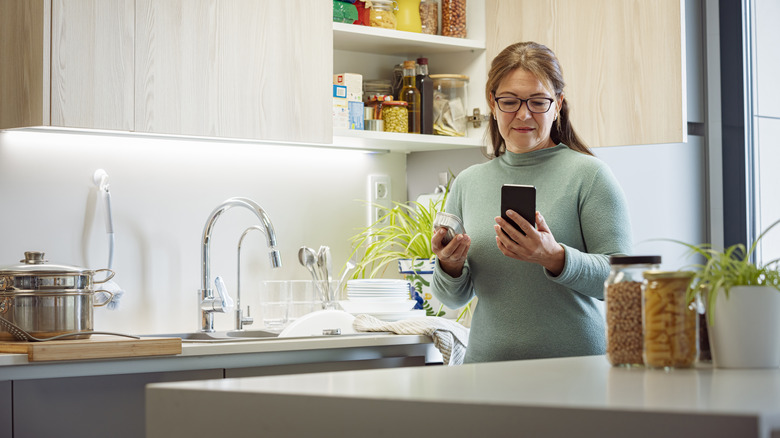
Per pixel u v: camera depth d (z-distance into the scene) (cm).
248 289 328
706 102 392
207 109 282
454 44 347
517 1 336
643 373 129
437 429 98
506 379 120
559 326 226
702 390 107
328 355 262
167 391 120
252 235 329
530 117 232
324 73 309
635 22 301
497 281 232
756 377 123
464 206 250
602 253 223
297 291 305
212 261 319
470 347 239
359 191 358
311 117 306
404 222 345
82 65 259
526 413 93
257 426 111
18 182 282
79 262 291
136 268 303
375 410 102
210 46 283
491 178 245
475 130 356
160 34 274
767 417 84
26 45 260
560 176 233
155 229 307
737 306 137
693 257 388
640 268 139
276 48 298
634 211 375
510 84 233
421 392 106
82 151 294
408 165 374
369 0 336
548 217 231
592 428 90
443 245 232
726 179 387
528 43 242
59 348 215
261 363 251
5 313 232
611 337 139
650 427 87
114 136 300
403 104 339
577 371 132
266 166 333
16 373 213
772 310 137
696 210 392
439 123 351
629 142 303
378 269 353
